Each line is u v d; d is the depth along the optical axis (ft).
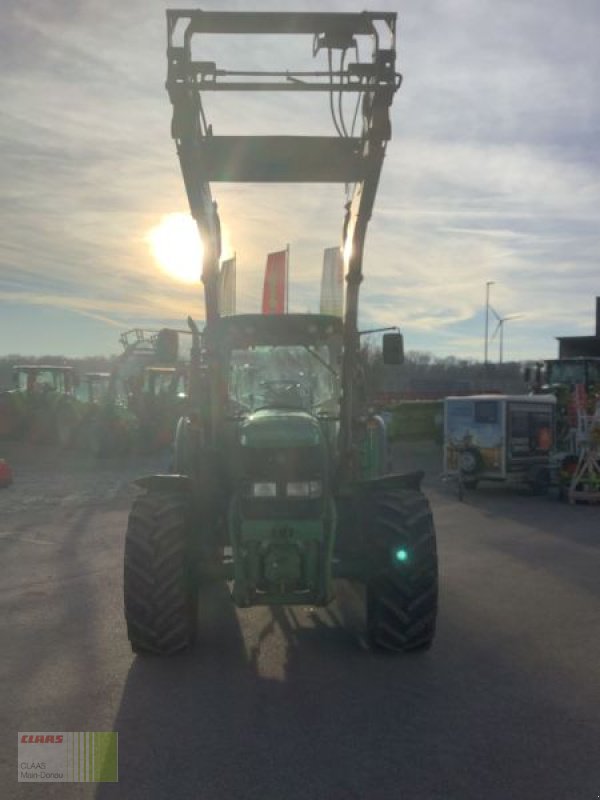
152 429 64.18
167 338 20.18
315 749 13.25
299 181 21.15
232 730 14.01
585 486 44.01
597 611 21.89
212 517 19.42
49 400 70.38
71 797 11.75
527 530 35.14
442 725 14.21
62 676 16.69
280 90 19.27
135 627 17.57
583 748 13.29
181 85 18.56
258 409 20.26
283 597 17.33
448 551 30.30
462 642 19.10
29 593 23.39
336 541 19.10
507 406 46.93
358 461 20.98
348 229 20.95
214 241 20.77
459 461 45.62
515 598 23.30
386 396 89.56
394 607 17.80
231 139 20.39
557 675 16.83
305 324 20.88
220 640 19.27
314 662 17.66
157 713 14.75
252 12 18.66
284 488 17.26
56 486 47.06
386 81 18.79
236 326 20.79
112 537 31.99
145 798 11.69
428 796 11.68
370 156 18.69
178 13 18.54
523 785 12.03
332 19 18.76
